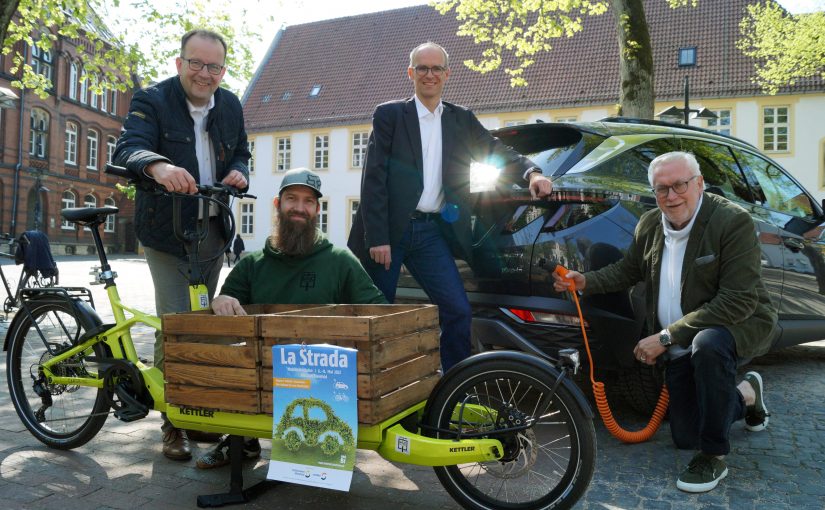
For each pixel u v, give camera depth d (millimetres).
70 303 3365
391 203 3629
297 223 3125
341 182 33344
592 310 3477
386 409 2418
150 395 3111
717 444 2984
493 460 2455
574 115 28719
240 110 3781
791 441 3689
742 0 29141
